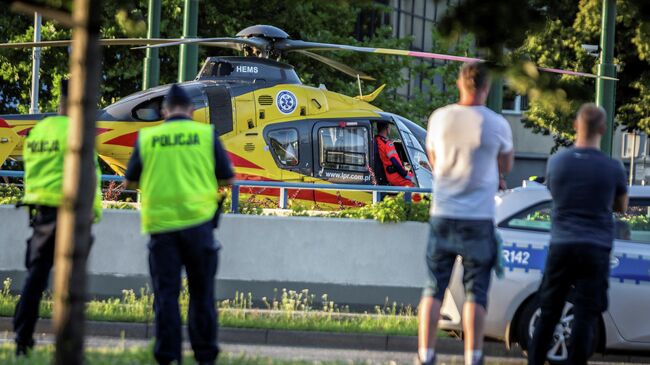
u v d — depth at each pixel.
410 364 34.28
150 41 66.31
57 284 20.38
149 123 73.94
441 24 23.42
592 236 28.80
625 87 130.62
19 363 26.16
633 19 23.77
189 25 78.94
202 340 27.98
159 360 27.53
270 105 75.19
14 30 120.56
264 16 122.31
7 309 41.28
